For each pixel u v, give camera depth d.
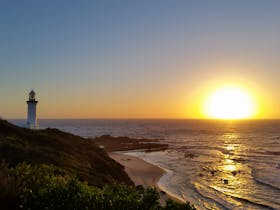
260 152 78.62
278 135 149.00
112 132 169.88
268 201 31.45
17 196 7.73
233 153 76.44
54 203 7.16
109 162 36.88
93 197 7.38
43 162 18.98
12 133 27.20
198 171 49.41
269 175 45.84
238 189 36.88
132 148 85.94
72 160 24.84
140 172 47.50
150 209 7.28
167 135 148.88
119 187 8.24
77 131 177.00
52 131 38.31
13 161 17.36
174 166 54.72
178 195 33.75
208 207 29.55
